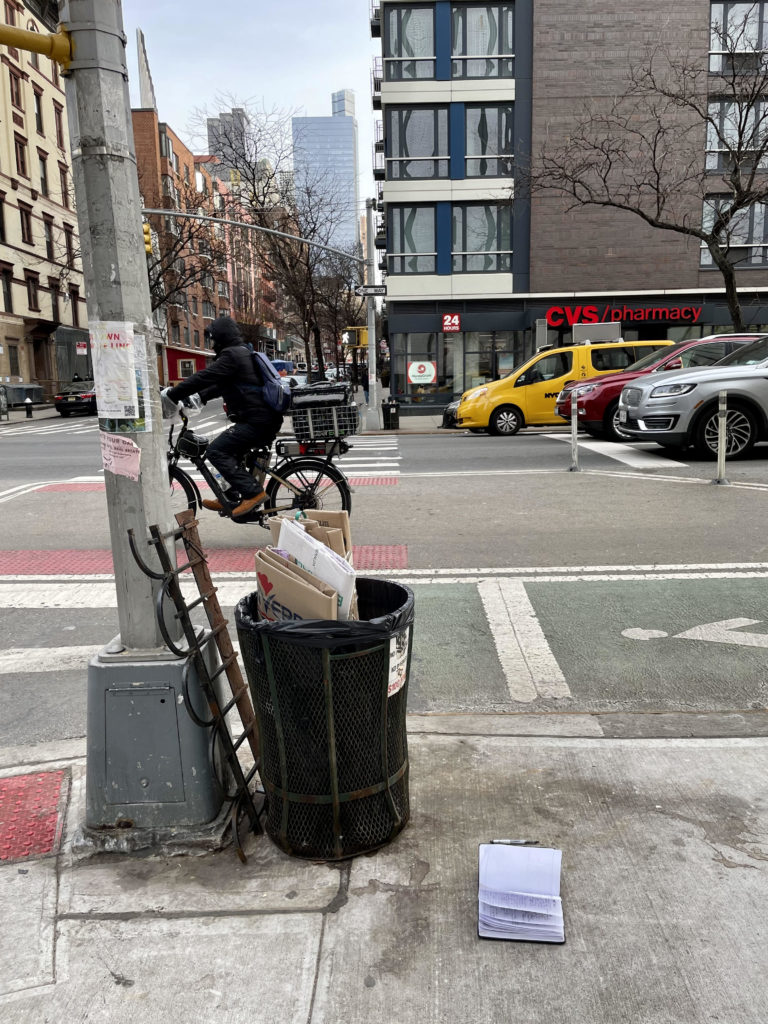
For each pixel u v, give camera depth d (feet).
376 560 22.18
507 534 24.85
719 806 9.82
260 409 22.43
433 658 15.17
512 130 90.89
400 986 7.27
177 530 9.59
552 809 9.86
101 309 8.89
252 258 140.26
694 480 33.01
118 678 9.14
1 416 103.50
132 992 7.29
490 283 93.50
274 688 8.64
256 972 7.48
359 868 8.89
